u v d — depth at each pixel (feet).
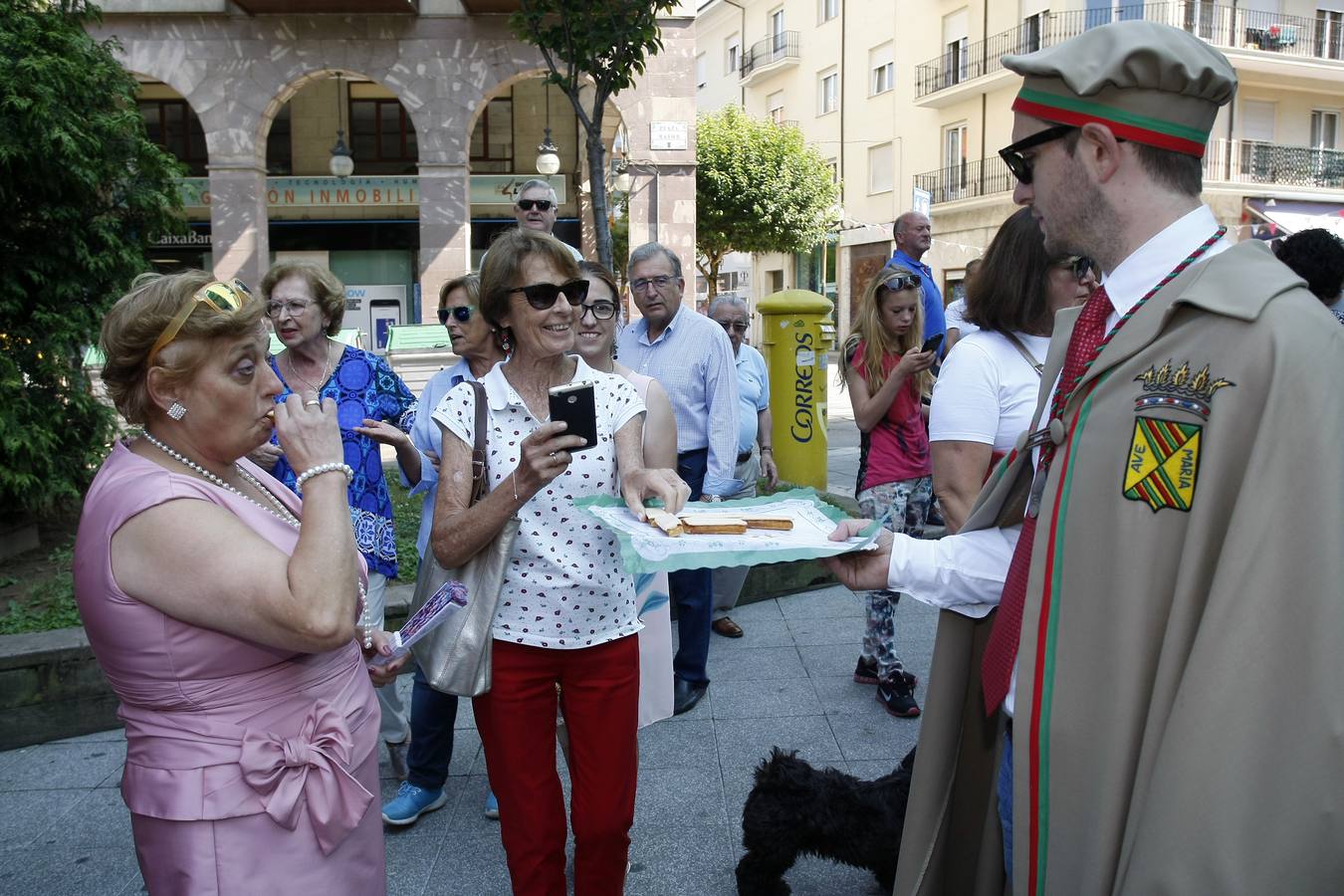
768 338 28.32
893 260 21.58
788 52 112.37
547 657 8.09
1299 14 81.35
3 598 17.06
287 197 62.95
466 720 14.57
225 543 5.28
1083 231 5.24
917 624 18.26
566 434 7.18
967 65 87.61
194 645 5.34
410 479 12.07
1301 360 4.14
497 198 62.54
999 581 6.24
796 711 14.40
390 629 15.72
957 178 90.74
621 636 8.26
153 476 5.43
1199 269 4.69
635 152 47.80
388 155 64.34
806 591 20.66
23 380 19.51
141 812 5.41
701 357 15.03
